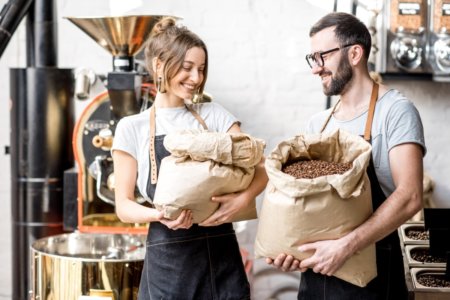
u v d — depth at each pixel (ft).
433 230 9.09
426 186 12.98
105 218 11.68
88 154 11.50
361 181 6.89
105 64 14.02
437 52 12.48
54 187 12.44
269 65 13.91
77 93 11.99
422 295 8.32
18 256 12.59
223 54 13.89
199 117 8.54
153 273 8.32
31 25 12.61
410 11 12.47
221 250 8.27
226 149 7.36
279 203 6.93
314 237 6.95
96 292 9.75
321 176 6.86
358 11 13.20
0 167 14.29
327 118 8.08
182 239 8.20
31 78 12.28
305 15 13.83
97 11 13.91
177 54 8.07
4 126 14.23
